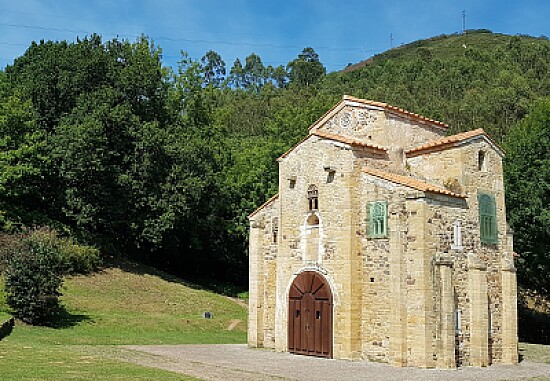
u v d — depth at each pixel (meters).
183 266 59.00
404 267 23.48
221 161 54.91
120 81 47.03
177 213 47.19
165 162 46.16
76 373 17.53
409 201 23.73
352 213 25.02
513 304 26.58
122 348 25.16
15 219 43.62
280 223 28.19
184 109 57.09
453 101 100.81
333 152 26.12
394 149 27.31
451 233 24.56
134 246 54.41
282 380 18.55
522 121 55.19
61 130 43.59
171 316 38.25
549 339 42.94
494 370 23.16
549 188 34.25
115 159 45.28
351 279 24.53
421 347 22.56
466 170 25.91
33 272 30.50
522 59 129.12
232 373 19.70
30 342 24.48
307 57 177.00
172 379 17.59
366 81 126.75
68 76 45.88
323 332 25.36
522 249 37.75
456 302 24.41
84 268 44.25
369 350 24.05
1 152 41.75
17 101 43.47
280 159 28.73
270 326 28.91
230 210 54.00
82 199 44.53
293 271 27.22
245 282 59.69
